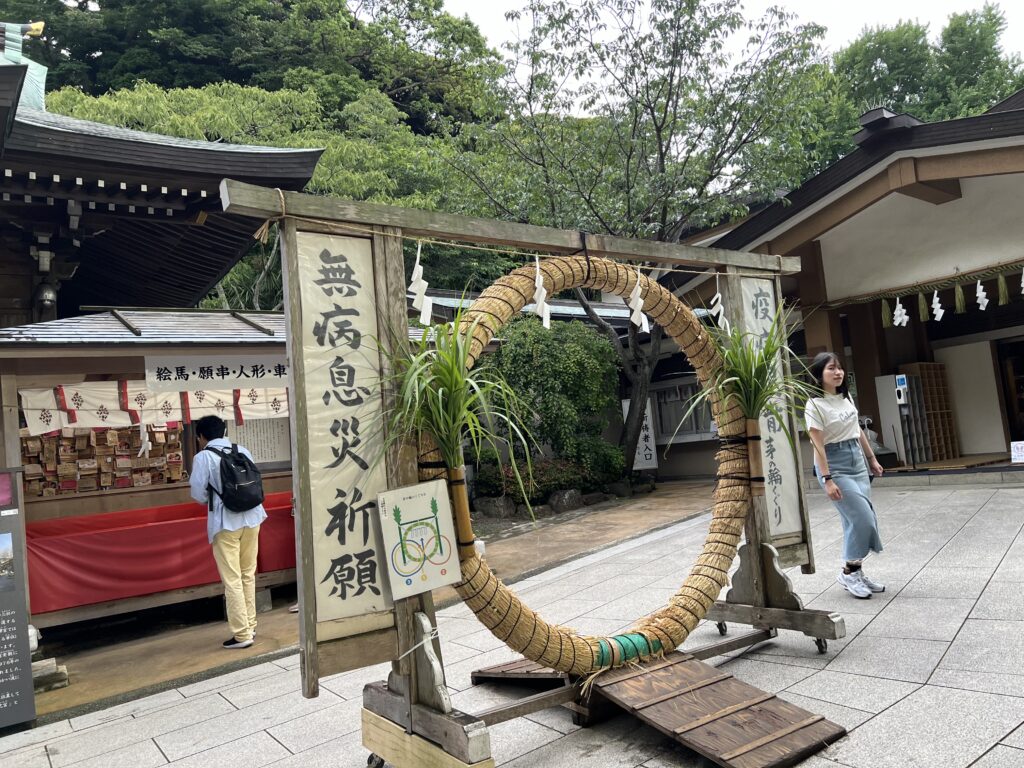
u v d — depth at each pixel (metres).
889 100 22.62
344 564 2.74
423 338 2.88
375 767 3.02
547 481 11.44
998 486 8.24
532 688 3.70
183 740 3.69
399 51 22.80
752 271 4.47
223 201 2.58
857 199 8.70
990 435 11.23
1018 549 5.20
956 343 11.62
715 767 2.66
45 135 6.43
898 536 6.23
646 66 10.66
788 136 10.68
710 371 3.94
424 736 2.70
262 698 4.27
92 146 6.65
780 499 4.25
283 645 5.58
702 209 11.05
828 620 3.60
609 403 12.45
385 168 15.66
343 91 19.77
